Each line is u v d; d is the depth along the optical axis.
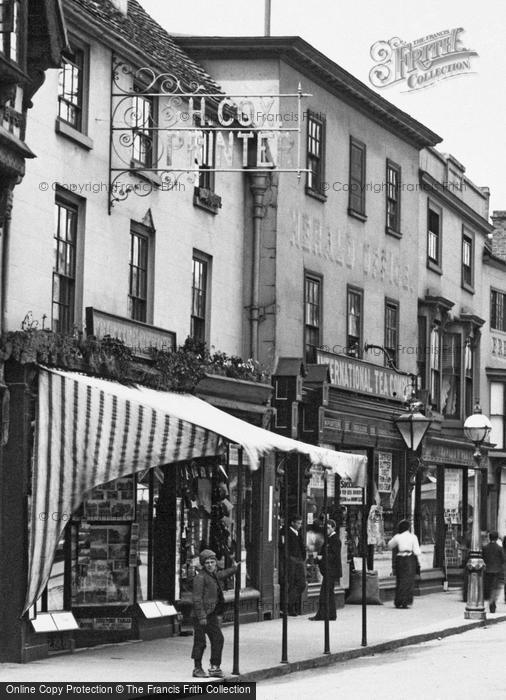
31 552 17.77
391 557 33.75
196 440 18.33
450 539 39.34
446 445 38.53
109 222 22.09
